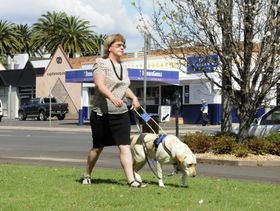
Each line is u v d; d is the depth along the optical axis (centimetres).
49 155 1792
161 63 4394
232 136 1680
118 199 747
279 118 1853
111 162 1552
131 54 4666
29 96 6297
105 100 851
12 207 693
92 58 5650
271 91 1723
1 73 6488
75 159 1638
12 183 906
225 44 1585
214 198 792
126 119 862
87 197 765
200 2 1566
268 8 1555
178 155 859
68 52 7569
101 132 866
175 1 1609
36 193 801
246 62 1603
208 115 4181
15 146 2222
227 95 1661
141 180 920
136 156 903
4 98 6550
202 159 1563
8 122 4791
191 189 876
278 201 791
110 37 868
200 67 1653
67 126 4009
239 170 1388
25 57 7119
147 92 4666
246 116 1648
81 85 5275
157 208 698
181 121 4338
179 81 4350
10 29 8256
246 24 1566
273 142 1622
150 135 896
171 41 1647
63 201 735
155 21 1683
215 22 1575
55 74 5834
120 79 862
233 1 1558
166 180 987
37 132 3334
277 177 1246
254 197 823
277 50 1581
